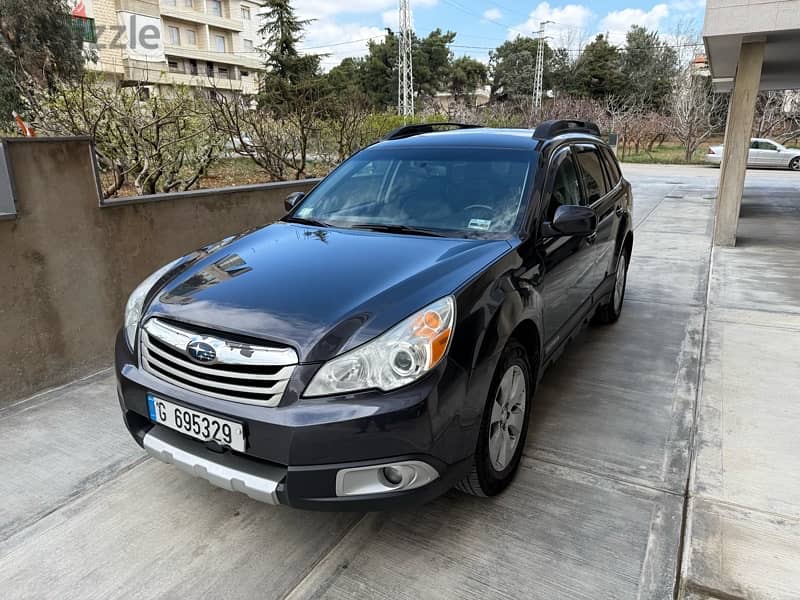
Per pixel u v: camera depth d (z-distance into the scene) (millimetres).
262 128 7562
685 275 6320
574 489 2578
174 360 2156
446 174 3225
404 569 2125
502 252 2570
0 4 17547
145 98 6223
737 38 7020
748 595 1977
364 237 2818
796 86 13727
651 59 53469
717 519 2365
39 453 2914
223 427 2018
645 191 14398
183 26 51594
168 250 4281
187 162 6680
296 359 1948
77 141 3553
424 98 53906
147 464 2828
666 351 4172
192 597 2016
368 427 1881
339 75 49688
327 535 2320
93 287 3768
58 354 3621
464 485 2371
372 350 1952
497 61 64125
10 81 12773
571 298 3320
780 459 2787
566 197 3338
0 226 3219
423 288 2191
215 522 2410
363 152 3699
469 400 2090
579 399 3443
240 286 2320
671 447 2910
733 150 7426
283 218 3398
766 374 3740
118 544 2283
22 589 2055
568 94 48031
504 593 2004
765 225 9336
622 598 1978
